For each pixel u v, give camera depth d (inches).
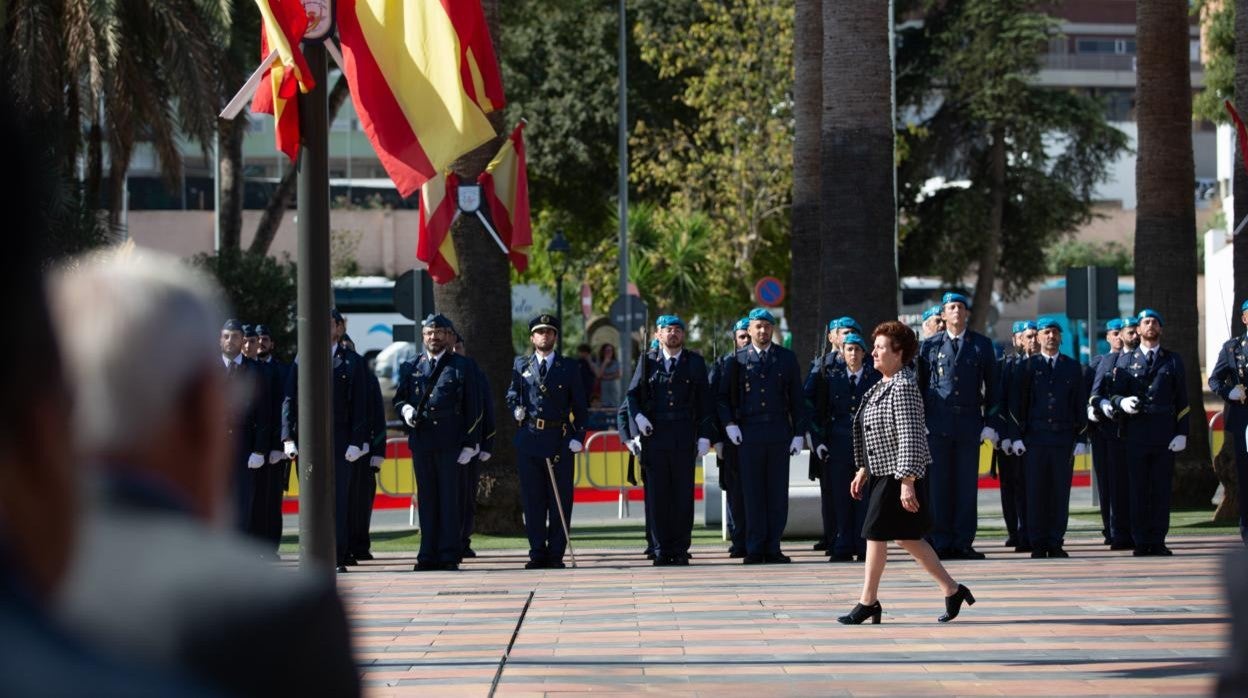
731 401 797.2
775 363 797.9
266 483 851.4
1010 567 739.4
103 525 75.0
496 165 914.1
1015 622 554.9
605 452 1088.2
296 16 390.0
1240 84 945.5
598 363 1865.2
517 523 944.9
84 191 1327.5
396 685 442.6
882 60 904.3
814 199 1087.6
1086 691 423.8
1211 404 2349.9
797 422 798.5
